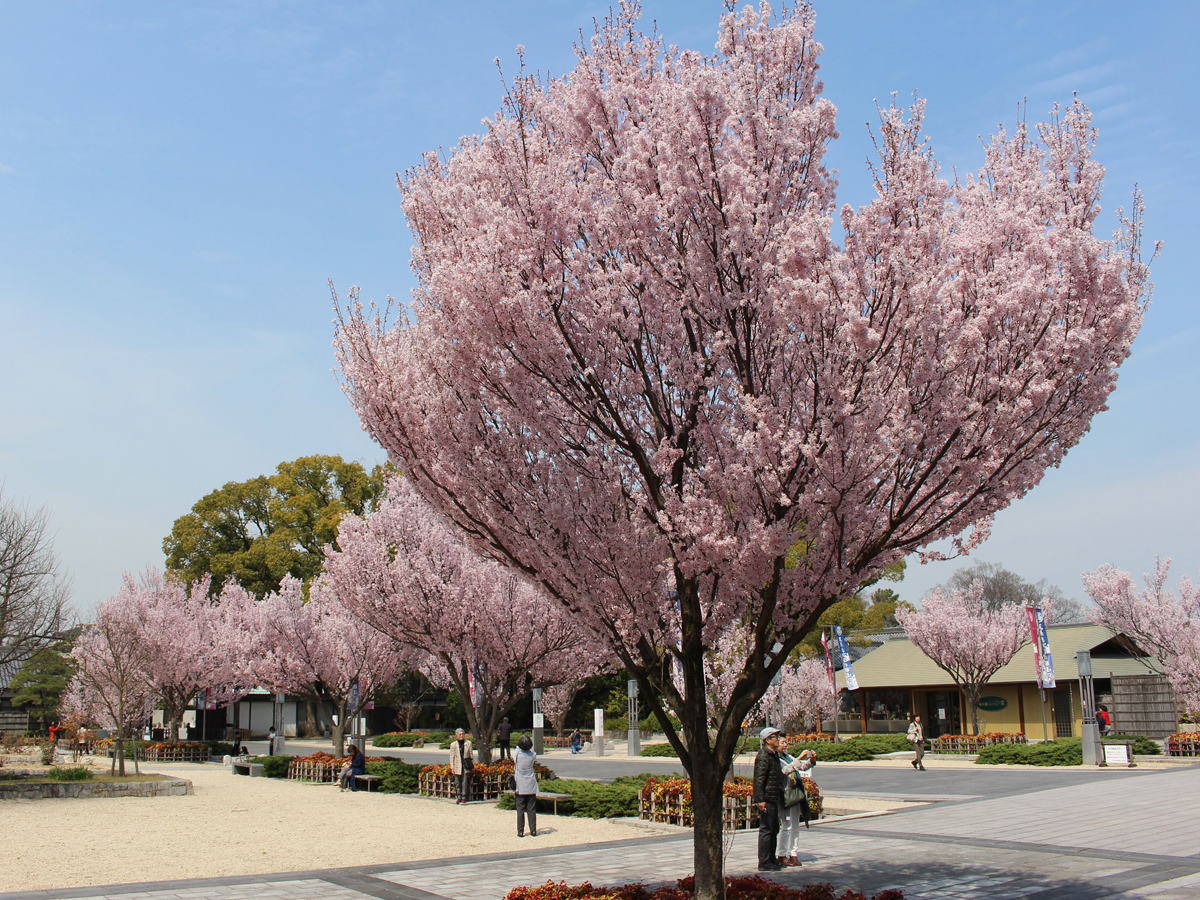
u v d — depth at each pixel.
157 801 20.66
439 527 19.61
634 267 6.98
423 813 17.83
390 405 7.80
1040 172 7.66
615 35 8.02
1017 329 6.81
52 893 9.58
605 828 15.16
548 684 22.41
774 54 7.55
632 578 7.08
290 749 44.72
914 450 6.84
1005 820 14.48
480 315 6.83
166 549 53.78
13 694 46.44
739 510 6.97
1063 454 7.37
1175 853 10.85
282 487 51.66
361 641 27.42
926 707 39.91
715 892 7.16
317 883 10.26
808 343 6.71
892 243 6.73
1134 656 34.91
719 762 7.31
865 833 13.64
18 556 23.50
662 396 7.55
